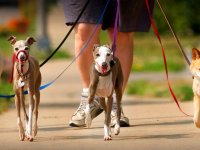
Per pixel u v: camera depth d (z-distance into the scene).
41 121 13.24
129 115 14.00
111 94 10.38
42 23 40.62
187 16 55.91
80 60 12.12
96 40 12.06
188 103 16.52
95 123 12.71
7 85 19.45
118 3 11.23
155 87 20.47
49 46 39.62
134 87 20.52
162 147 9.84
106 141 10.44
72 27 11.82
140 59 34.69
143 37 53.91
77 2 12.01
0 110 15.23
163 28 54.69
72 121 12.16
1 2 83.12
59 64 32.88
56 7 74.62
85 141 10.47
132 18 12.25
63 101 17.86
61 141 10.51
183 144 10.10
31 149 9.79
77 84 22.95
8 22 61.84
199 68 10.51
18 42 10.47
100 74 10.19
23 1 65.81
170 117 13.52
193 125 12.28
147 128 11.92
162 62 31.28
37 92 10.98
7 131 11.77
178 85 21.09
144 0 12.30
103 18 12.29
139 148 9.77
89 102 10.43
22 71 10.39
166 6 55.53
